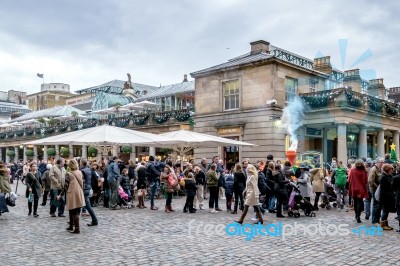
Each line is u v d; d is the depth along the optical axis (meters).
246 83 26.06
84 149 41.62
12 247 8.56
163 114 32.94
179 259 7.54
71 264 7.18
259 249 8.39
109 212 14.21
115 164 15.22
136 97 48.97
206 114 28.14
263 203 14.57
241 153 26.02
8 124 53.78
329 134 29.31
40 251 8.19
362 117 26.36
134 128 35.16
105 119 38.97
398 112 30.45
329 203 15.60
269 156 16.14
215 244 8.87
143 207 15.57
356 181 11.86
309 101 25.77
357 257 7.73
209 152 28.12
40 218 12.80
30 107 84.62
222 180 15.23
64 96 80.00
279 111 24.98
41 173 17.91
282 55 29.86
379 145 29.08
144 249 8.36
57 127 45.47
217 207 14.53
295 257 7.72
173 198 19.56
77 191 10.06
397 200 10.42
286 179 13.44
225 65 27.95
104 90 51.81
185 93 37.97
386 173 10.87
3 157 58.97
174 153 31.83
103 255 7.85
